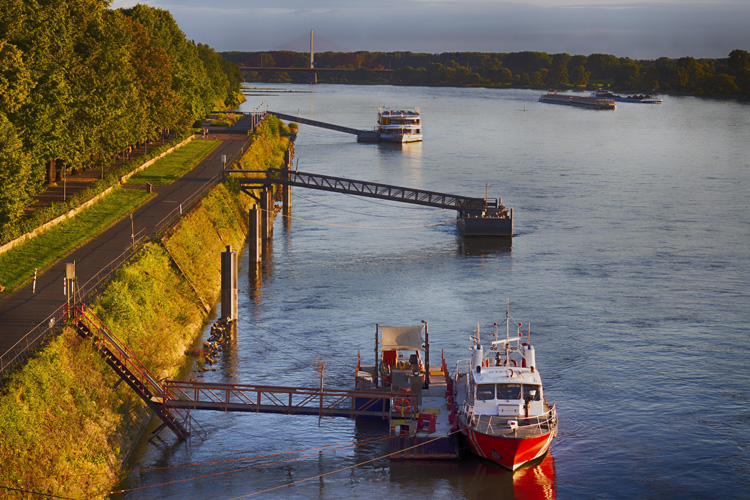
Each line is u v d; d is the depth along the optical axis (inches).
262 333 3171.8
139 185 4803.2
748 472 2160.4
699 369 2829.7
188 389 2615.7
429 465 2206.0
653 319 3351.4
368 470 2172.7
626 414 2491.4
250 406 2309.3
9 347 2156.7
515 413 2242.9
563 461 2220.7
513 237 4948.3
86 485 1930.4
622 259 4355.3
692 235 4901.6
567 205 5885.8
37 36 3491.6
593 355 2955.2
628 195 6284.5
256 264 4242.1
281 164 7618.1
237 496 2018.9
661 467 2187.5
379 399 2364.7
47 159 3772.1
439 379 2623.0
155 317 2854.3
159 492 2021.4
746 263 4249.5
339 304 3570.4
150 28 6934.1
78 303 2492.6
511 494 2052.2
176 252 3499.0
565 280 3956.7
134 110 4933.6
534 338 3125.0
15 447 1779.0
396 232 5187.0
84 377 2196.1
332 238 4997.5
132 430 2284.7
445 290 3799.2
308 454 2258.9
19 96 3184.1
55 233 3486.7
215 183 4872.0
